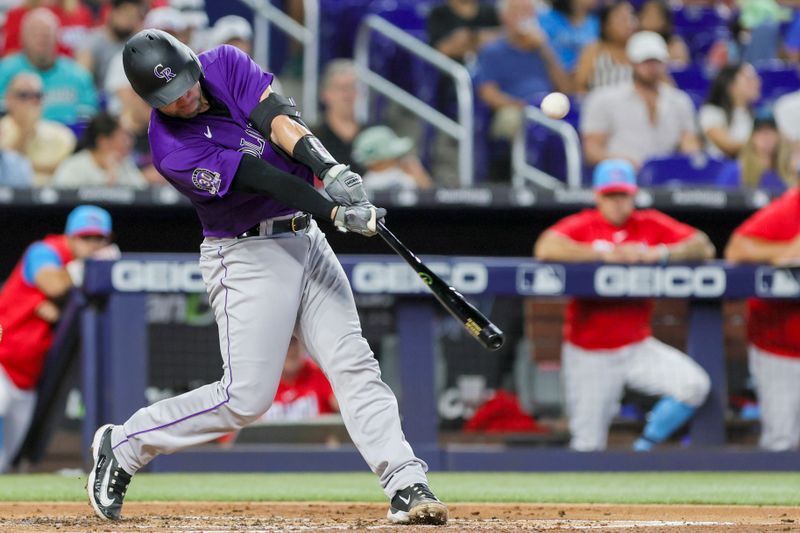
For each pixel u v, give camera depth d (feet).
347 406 50.03
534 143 131.34
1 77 123.85
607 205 96.94
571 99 132.26
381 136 117.60
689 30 156.35
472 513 58.85
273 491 72.90
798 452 92.43
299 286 49.60
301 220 49.39
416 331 90.33
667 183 119.75
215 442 92.43
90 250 97.09
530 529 48.57
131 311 87.97
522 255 114.83
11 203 104.17
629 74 136.05
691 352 94.79
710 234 115.24
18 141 115.03
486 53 132.77
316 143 47.11
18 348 97.09
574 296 92.68
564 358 96.07
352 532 46.80
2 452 95.09
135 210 108.06
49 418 102.01
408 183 117.60
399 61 139.85
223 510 60.08
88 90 126.21
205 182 46.96
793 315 95.35
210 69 48.44
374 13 142.82
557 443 102.78
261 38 136.15
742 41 154.81
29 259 97.30
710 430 94.53
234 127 48.24
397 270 89.97
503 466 90.48
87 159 111.45
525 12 132.67
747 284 94.58
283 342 49.44
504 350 107.14
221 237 49.47
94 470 52.54
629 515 58.54
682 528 49.73
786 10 156.97
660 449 91.61
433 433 90.22
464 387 106.63
